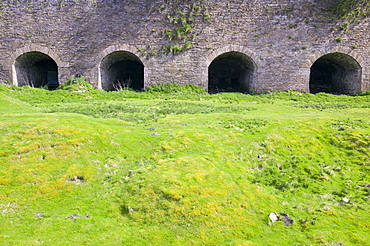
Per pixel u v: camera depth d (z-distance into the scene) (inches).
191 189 205.5
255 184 224.7
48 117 327.6
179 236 166.9
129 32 689.0
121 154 263.3
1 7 698.8
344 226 180.9
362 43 681.0
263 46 683.4
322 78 858.1
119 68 829.2
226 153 267.3
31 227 173.5
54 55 697.6
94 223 177.8
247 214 188.2
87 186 219.0
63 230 170.2
